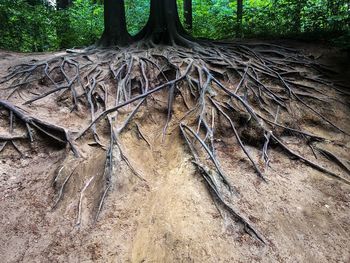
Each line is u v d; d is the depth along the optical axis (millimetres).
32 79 7117
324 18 9992
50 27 12820
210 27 15102
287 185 5031
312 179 5207
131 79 6883
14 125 5695
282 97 6863
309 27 10422
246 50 8500
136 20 15203
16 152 5375
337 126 6461
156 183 4871
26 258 3811
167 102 6469
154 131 5977
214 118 5980
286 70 7695
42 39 12406
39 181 4918
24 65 7703
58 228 4195
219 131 5887
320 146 5930
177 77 6695
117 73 6934
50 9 14188
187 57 7512
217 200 4547
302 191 4941
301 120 6492
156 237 4023
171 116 6152
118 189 4664
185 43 8539
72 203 4531
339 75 7855
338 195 4930
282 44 9336
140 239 4023
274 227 4301
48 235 4105
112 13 8898
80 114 6195
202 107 5973
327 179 5227
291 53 8680
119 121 5832
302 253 4004
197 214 4324
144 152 5422
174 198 4516
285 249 4031
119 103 6227
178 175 4891
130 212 4398
